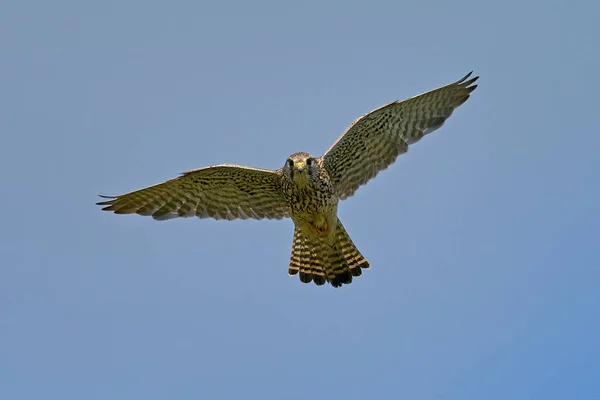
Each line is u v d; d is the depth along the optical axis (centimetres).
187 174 1541
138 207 1605
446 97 1534
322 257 1619
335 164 1577
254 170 1555
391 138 1578
